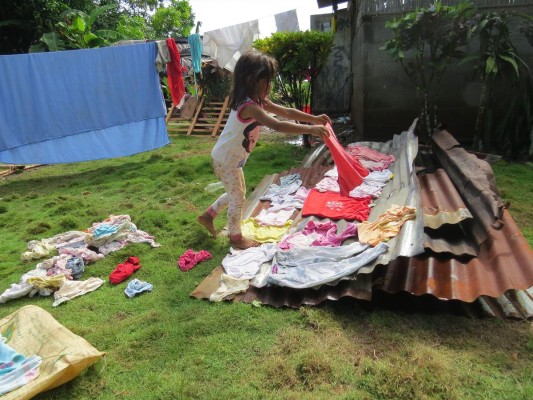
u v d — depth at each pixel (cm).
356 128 1006
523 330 251
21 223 517
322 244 343
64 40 1319
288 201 467
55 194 641
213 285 319
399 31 676
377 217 367
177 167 701
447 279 275
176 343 259
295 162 721
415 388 208
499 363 226
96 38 1326
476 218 326
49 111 721
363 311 276
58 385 225
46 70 704
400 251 284
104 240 416
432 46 676
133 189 625
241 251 362
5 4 1343
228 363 239
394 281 287
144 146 823
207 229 420
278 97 1116
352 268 285
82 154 770
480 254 295
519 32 723
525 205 468
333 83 1282
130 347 259
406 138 589
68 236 443
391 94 803
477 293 252
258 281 313
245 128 339
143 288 331
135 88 782
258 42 786
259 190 523
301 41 768
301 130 330
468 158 458
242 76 327
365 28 787
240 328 269
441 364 221
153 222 471
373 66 798
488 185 365
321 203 429
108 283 353
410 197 373
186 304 302
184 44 1498
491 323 258
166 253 393
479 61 682
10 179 757
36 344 244
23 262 404
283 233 392
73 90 733
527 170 604
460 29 648
